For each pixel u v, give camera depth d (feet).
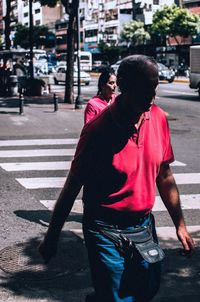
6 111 65.31
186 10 194.70
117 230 8.21
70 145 40.65
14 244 17.85
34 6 423.23
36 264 15.88
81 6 315.58
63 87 120.88
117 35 275.39
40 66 156.87
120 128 7.93
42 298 13.46
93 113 17.20
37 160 34.27
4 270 15.38
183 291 13.73
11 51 94.07
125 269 8.15
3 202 23.65
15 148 39.22
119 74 7.79
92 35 304.09
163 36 209.87
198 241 18.21
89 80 131.54
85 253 16.85
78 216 21.43
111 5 280.10
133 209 8.20
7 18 118.42
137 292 8.37
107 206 8.20
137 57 7.72
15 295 13.64
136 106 7.73
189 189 26.27
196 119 58.65
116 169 8.01
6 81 90.58
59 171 30.66
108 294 8.25
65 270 15.38
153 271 8.45
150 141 8.14
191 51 87.10
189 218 21.25
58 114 62.44
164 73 141.49
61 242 17.88
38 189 26.22
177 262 15.89
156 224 20.49
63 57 222.28
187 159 34.73
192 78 87.61
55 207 8.42
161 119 8.48
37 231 19.44
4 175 29.55
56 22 355.97
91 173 8.17
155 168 8.29
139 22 235.40
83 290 14.01
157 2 248.11
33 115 61.21
